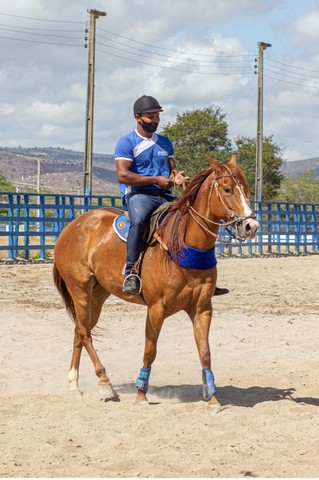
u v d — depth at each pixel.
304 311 16.42
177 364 11.27
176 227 8.36
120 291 9.20
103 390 9.10
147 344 8.69
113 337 13.31
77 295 9.74
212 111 84.94
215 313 15.91
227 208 8.04
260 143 43.19
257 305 17.12
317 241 37.34
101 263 9.31
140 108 8.80
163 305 8.50
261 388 9.76
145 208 8.70
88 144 35.91
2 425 7.95
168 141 9.13
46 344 12.51
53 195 27.78
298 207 36.72
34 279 21.55
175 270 8.31
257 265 28.00
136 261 8.62
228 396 9.30
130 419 8.13
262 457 6.83
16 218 26.44
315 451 7.00
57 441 7.39
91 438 7.46
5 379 10.26
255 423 7.92
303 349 12.40
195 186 8.35
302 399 9.17
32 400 8.95
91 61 35.91
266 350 12.30
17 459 6.82
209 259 8.34
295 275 24.27
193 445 7.20
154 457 6.82
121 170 8.80
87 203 29.08
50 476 6.32
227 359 11.62
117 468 6.56
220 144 84.56
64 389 9.80
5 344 12.46
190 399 9.30
